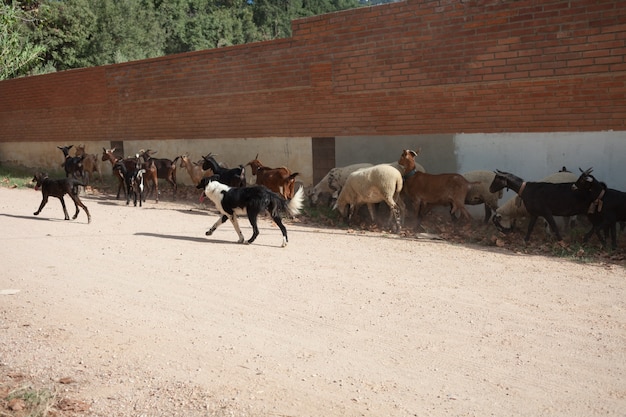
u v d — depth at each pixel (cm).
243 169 1416
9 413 474
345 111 1509
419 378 539
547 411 477
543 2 1174
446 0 1299
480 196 1201
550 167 1212
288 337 644
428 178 1202
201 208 1584
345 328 667
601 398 497
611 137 1131
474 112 1295
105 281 870
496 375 543
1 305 760
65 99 2358
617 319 679
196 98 1873
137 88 2059
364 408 484
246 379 541
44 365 575
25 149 2622
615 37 1100
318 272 905
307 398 502
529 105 1219
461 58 1295
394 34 1391
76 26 4016
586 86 1145
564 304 735
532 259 976
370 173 1216
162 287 837
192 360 585
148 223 1348
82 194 1853
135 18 4675
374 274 889
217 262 973
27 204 1647
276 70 1642
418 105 1377
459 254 1018
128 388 524
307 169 1622
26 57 2872
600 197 1000
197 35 7469
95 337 648
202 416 473
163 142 2012
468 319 688
